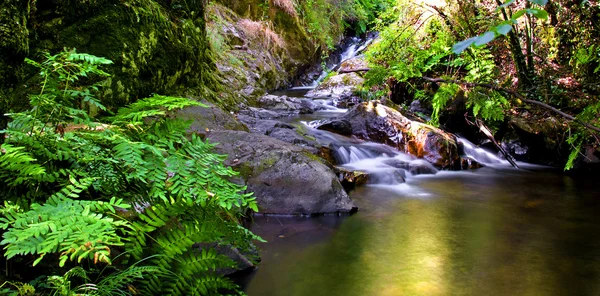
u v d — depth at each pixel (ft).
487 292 10.69
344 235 14.19
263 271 11.46
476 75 7.49
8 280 6.84
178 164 7.48
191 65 22.12
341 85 40.65
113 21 16.30
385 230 14.71
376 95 27.66
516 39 9.53
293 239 13.75
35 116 7.66
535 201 18.35
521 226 15.33
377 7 50.90
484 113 7.11
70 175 7.28
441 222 15.61
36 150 7.39
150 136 7.97
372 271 11.68
